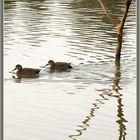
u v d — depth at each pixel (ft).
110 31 123.95
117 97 77.71
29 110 70.64
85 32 122.72
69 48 107.96
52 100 75.51
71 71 91.97
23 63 96.78
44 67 94.63
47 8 157.69
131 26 129.39
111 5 166.81
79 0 178.29
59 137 61.46
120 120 67.67
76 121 66.95
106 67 94.58
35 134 62.08
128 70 92.94
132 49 108.27
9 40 113.91
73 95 78.33
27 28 126.41
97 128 64.85
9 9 153.79
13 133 62.18
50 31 123.44
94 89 81.61
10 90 80.18
